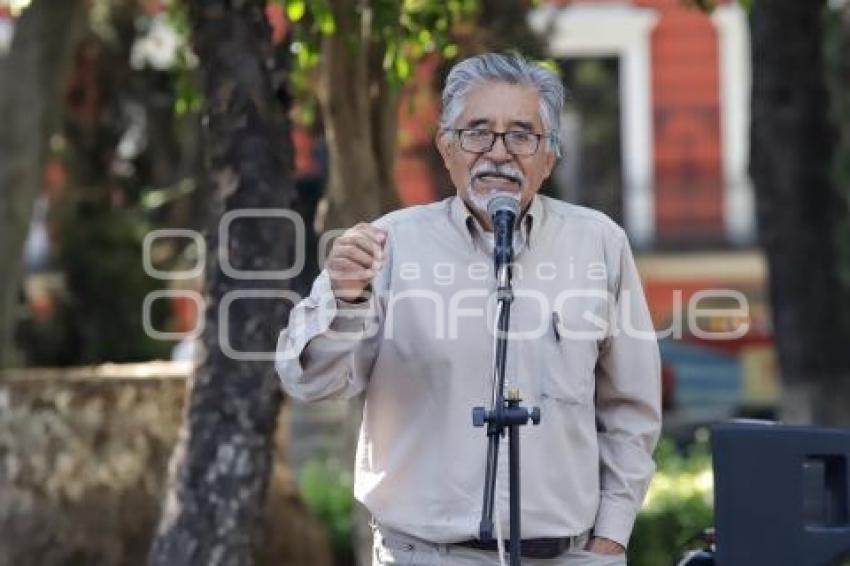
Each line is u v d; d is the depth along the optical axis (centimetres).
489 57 967
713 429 984
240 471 1334
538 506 948
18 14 2505
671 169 5244
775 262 2134
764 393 3847
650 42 5181
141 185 3528
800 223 2112
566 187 5138
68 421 1781
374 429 969
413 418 956
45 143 2528
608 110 5209
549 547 955
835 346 2119
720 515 980
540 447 948
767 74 2111
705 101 5238
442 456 950
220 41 1321
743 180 5206
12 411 1769
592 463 971
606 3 5162
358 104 1492
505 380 938
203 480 1334
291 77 1459
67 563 1766
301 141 2180
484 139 952
